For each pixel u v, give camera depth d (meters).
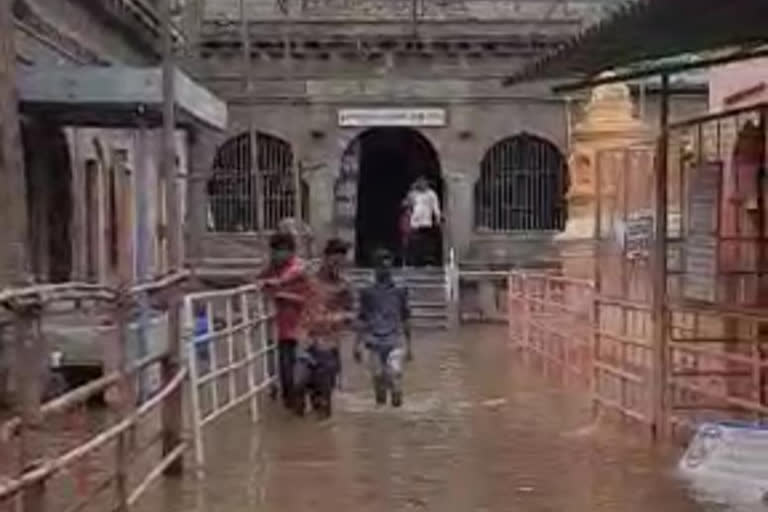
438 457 17.41
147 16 37.25
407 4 49.00
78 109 24.25
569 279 25.39
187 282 18.27
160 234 41.50
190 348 16.56
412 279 44.91
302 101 48.81
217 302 23.08
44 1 27.94
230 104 48.25
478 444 18.44
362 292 22.75
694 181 19.02
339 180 49.09
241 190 48.25
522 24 48.53
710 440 15.85
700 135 20.22
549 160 49.09
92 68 24.52
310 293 21.36
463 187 49.09
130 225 37.78
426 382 26.38
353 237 49.28
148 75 23.53
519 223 49.19
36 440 10.31
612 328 21.28
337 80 48.81
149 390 16.12
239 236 47.44
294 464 16.84
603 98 31.58
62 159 30.22
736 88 23.30
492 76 48.88
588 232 30.41
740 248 19.77
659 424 18.20
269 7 48.69
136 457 13.88
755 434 15.29
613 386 20.67
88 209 33.06
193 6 47.19
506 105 48.97
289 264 21.61
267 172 48.75
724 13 14.35
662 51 17.42
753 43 16.91
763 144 20.30
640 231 21.39
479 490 15.28
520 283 32.66
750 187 20.61
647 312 19.03
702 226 18.77
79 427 14.59
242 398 20.44
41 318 10.62
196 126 27.92
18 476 9.77
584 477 15.95
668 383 18.05
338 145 49.00
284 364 21.31
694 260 18.97
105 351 17.97
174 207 22.06
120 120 26.23
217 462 16.88
